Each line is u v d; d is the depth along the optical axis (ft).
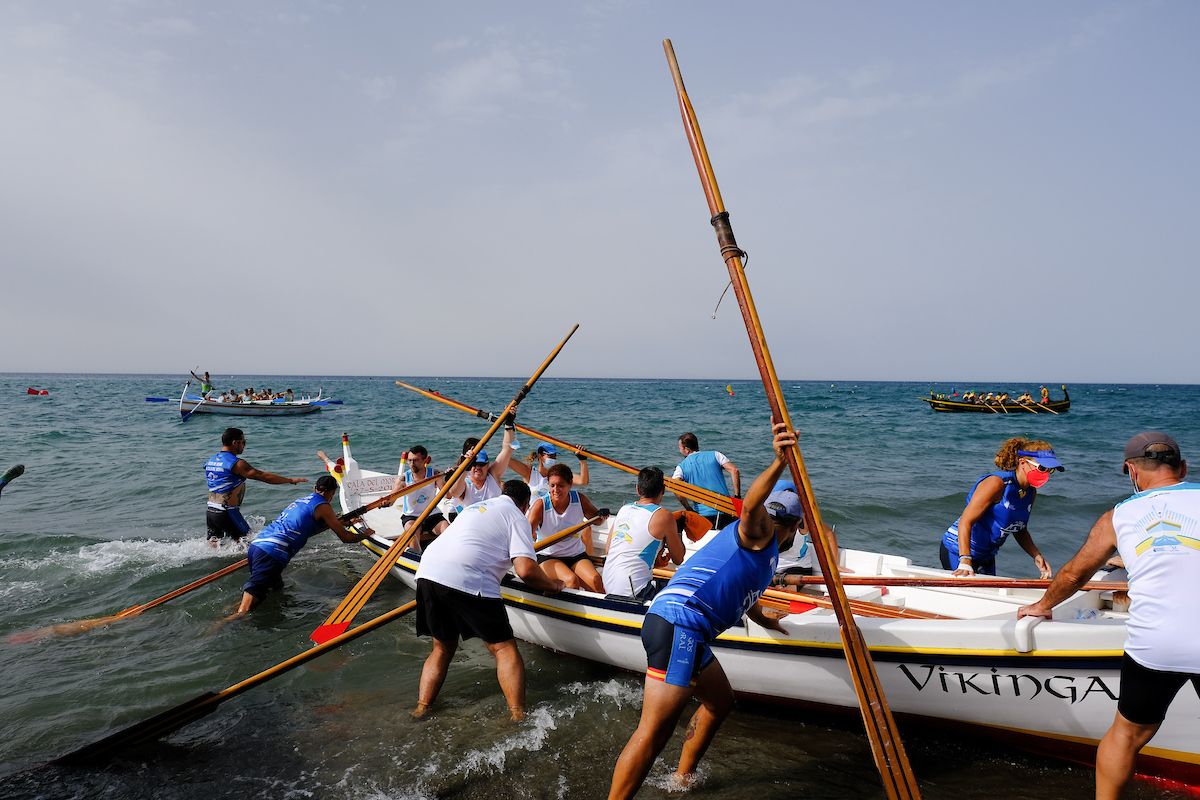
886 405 167.73
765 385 10.57
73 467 49.93
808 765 12.17
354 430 82.23
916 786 9.68
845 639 10.12
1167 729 10.67
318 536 29.91
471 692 15.16
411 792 11.43
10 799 11.32
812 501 10.25
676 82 12.07
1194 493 9.07
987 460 56.70
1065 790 11.34
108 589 22.44
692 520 18.58
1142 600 9.02
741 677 13.91
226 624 19.48
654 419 107.14
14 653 17.34
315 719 13.96
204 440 69.62
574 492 20.17
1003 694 11.76
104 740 12.33
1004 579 14.42
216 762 12.42
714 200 11.35
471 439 23.68
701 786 11.52
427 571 14.40
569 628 16.43
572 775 11.85
